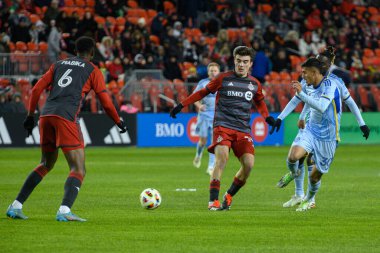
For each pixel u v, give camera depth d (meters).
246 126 31.09
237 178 31.03
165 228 25.58
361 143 82.75
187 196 37.00
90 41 27.53
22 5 84.88
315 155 30.64
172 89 77.19
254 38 86.25
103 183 43.56
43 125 26.81
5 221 26.77
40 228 25.19
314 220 27.97
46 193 37.78
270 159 62.19
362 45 96.19
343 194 38.19
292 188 41.03
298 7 98.31
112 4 88.44
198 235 24.12
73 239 23.14
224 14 91.19
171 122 77.75
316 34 93.44
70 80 26.77
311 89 30.56
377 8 103.56
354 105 31.41
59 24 78.38
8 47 78.06
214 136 31.20
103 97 26.97
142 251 21.33
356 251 21.61
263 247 22.11
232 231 25.05
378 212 30.78
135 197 36.31
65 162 58.88
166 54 82.75
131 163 58.25
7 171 50.84
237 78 31.11
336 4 100.69
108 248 21.73
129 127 76.25
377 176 48.66
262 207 32.62
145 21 89.31
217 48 85.44
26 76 74.19
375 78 87.00
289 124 81.06
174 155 66.88
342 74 34.50
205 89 31.20
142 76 77.06
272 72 86.56
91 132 75.19
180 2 91.50
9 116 73.12
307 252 21.42
